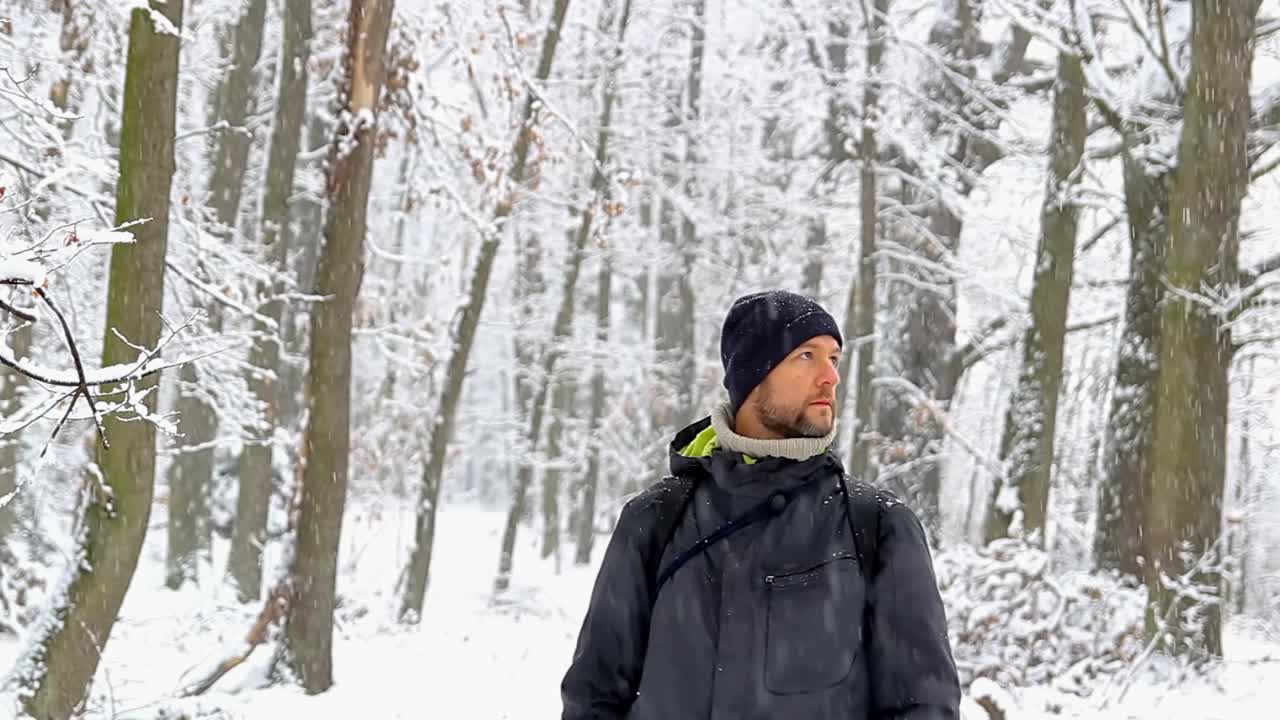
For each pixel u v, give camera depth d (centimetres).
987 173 1856
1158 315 1122
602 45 1983
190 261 1072
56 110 500
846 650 185
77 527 621
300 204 1770
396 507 2352
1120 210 1332
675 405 2544
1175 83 1080
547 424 2964
